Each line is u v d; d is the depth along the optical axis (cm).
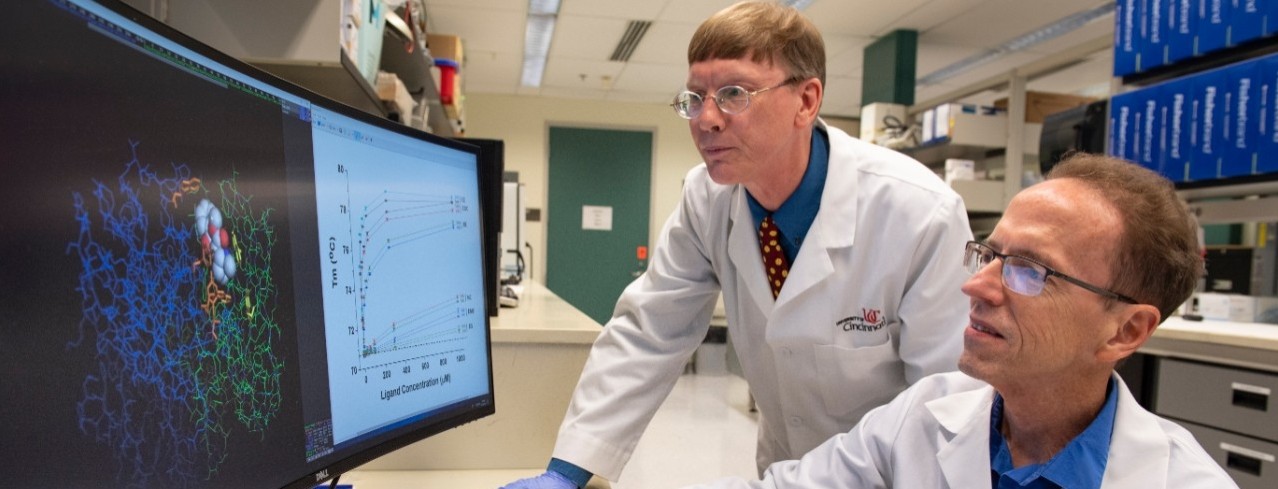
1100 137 280
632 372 108
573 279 677
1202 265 67
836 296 109
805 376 118
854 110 717
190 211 50
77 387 41
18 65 38
